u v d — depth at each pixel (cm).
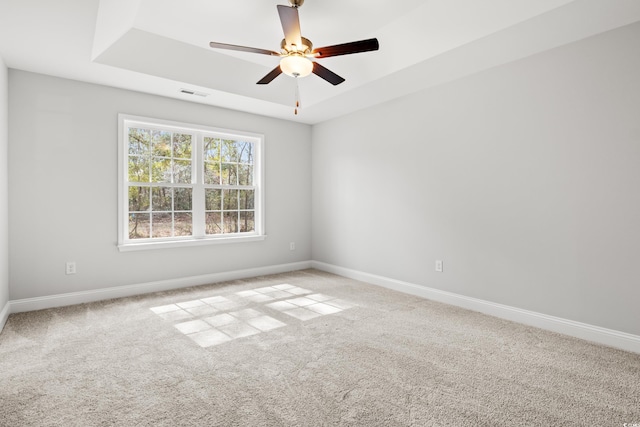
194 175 437
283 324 297
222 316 317
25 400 181
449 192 360
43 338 263
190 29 295
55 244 340
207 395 187
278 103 434
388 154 425
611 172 252
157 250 404
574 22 238
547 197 286
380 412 172
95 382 200
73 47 281
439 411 173
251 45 324
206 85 370
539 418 168
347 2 256
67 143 345
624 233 246
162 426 161
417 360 230
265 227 500
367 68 347
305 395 188
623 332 248
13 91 318
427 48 292
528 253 299
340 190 499
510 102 308
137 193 400
